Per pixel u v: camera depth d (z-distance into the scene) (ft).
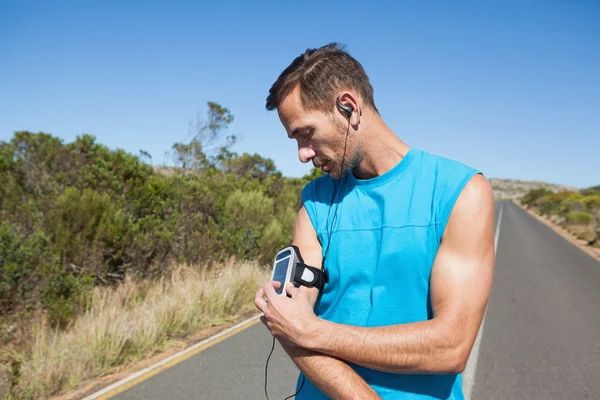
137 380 15.31
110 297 20.74
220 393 14.42
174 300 21.27
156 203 30.27
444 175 4.29
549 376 16.07
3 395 13.11
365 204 4.51
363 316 4.35
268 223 38.86
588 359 17.72
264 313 4.27
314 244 4.94
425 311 4.21
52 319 18.45
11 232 21.18
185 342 19.44
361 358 3.91
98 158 30.42
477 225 4.05
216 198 36.42
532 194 239.91
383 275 4.27
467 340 3.90
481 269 4.00
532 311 25.57
